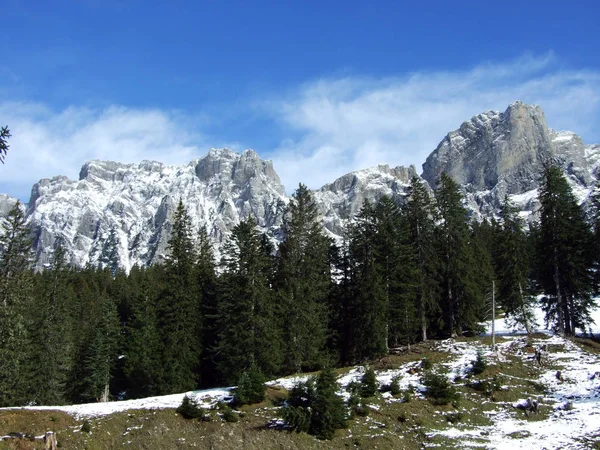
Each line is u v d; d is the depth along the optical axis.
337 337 55.47
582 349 47.59
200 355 54.56
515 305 54.00
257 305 48.94
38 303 58.75
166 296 54.97
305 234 54.50
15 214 49.06
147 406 38.28
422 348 51.69
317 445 32.88
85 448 32.22
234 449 32.69
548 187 54.53
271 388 42.41
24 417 34.69
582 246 53.31
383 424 35.28
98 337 57.91
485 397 39.03
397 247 52.91
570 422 33.88
